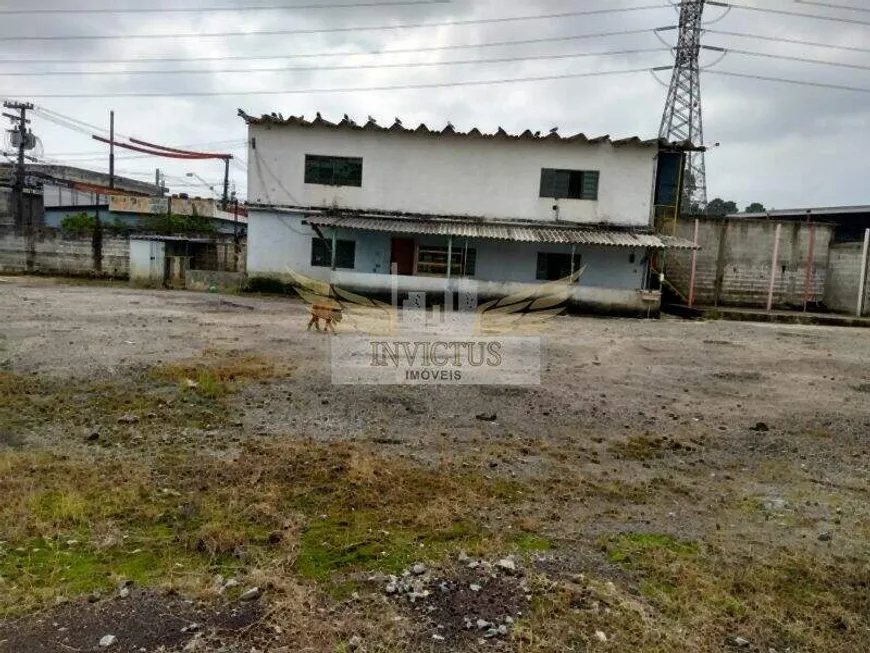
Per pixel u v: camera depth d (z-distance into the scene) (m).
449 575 3.36
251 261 21.73
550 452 5.59
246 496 4.24
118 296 17.33
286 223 21.62
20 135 31.75
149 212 34.56
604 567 3.54
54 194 36.81
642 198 21.33
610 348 12.09
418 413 6.69
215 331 11.58
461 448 5.57
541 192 21.45
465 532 3.91
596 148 21.27
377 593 3.16
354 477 4.66
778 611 3.15
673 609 3.14
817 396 8.38
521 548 3.72
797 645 2.90
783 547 3.89
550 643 2.80
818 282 22.53
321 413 6.45
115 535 3.63
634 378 9.20
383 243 21.64
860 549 3.90
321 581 3.25
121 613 2.90
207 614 2.92
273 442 5.40
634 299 19.92
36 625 2.79
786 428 6.73
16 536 3.55
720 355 11.67
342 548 3.61
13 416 5.82
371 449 5.37
